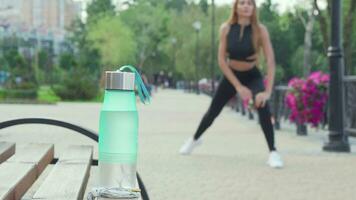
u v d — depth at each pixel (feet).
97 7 297.94
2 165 7.96
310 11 117.39
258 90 27.73
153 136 43.29
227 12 269.85
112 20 264.72
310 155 31.78
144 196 9.51
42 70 287.48
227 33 28.40
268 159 28.40
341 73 33.65
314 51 229.86
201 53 268.62
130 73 6.63
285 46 260.62
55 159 10.71
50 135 41.06
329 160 29.60
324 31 90.27
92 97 128.88
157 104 112.06
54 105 101.40
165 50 312.91
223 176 23.98
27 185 7.39
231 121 63.10
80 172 8.07
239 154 32.19
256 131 49.29
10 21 382.63
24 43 346.54
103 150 6.59
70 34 347.15
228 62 28.68
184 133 46.34
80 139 38.27
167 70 367.04
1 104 101.35
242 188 21.16
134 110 6.68
